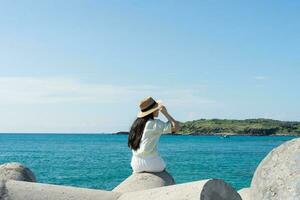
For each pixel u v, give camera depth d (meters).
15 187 8.48
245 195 9.39
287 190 6.75
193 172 41.09
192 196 7.39
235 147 101.00
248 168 45.12
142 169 10.00
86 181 33.34
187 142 134.62
